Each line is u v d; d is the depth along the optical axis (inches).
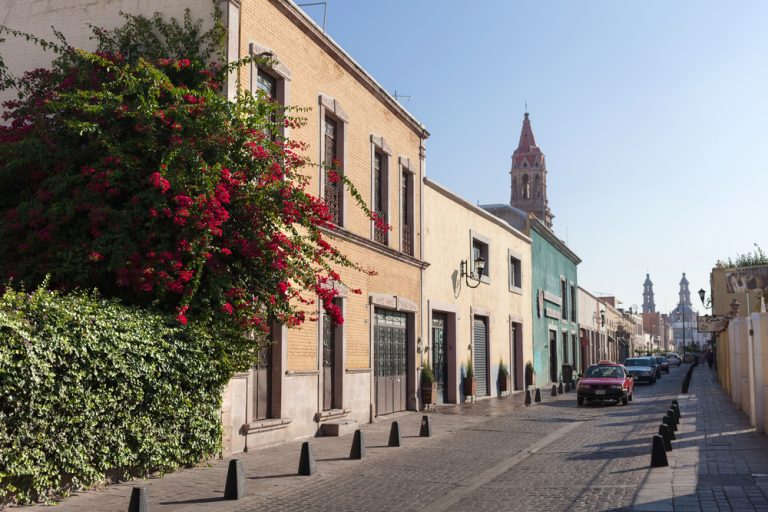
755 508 332.5
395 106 861.2
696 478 412.8
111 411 386.3
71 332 356.8
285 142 572.7
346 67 733.9
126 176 458.6
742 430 660.1
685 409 923.4
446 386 1053.2
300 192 481.4
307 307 634.8
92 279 448.1
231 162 467.5
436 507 352.2
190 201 428.5
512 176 4475.9
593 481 416.5
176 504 358.6
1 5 598.9
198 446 460.8
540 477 437.4
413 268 911.0
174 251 442.0
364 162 776.3
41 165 471.5
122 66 500.1
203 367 451.5
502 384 1273.4
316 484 418.6
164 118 455.8
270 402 584.1
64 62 519.5
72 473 364.2
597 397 1019.3
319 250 511.2
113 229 438.3
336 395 701.3
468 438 647.8
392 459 518.0
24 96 530.3
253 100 488.7
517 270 1450.5
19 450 332.2
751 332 700.7
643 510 333.1
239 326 477.1
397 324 876.0
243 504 361.4
